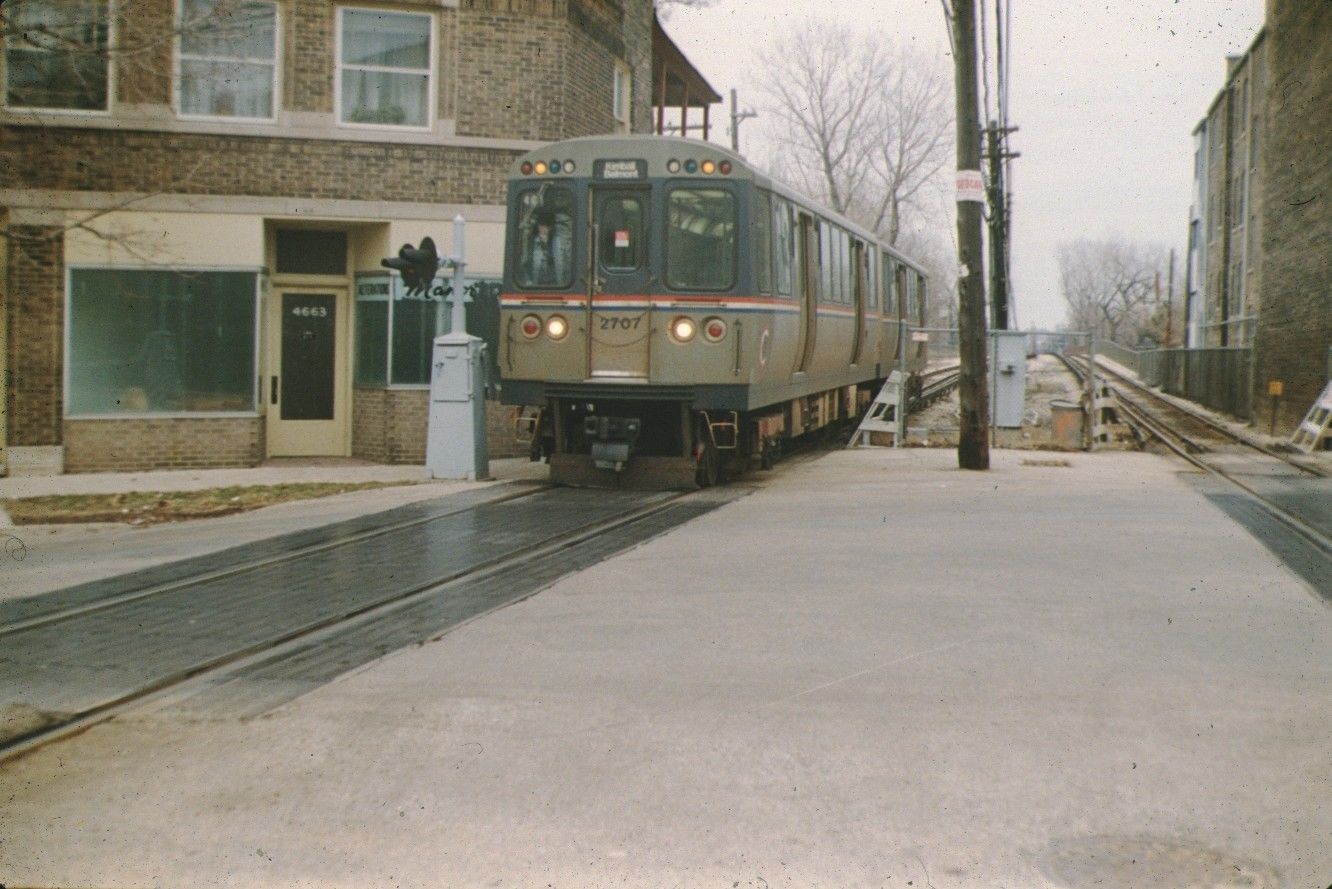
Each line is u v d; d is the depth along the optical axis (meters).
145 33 16.16
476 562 9.82
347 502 13.71
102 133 17.83
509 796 4.96
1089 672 6.54
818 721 5.79
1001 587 8.65
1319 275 22.86
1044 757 5.30
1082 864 4.32
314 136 18.34
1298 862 4.32
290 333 19.09
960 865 4.32
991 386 23.28
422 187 18.69
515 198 14.64
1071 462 18.33
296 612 8.15
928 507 12.81
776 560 9.76
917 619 7.71
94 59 17.20
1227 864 4.30
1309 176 23.69
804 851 4.44
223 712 6.05
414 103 18.73
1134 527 11.38
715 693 6.24
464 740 5.60
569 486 15.10
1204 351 35.44
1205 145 54.03
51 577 9.63
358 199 18.52
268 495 14.44
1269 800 4.85
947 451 20.42
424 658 6.97
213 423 18.20
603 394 14.45
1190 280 61.19
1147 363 52.66
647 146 14.29
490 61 18.84
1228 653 6.91
